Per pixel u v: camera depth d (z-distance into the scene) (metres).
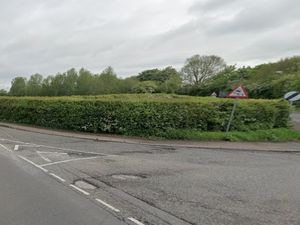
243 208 7.12
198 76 78.81
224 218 6.50
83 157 12.98
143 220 6.29
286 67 62.50
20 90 62.09
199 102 19.42
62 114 22.52
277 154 15.06
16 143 16.66
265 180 9.69
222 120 19.52
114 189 8.41
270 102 21.14
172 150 15.23
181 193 8.12
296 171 11.15
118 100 20.34
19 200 7.39
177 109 18.97
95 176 9.80
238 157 13.81
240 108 19.97
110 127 19.97
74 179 9.40
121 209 6.88
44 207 6.95
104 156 13.28
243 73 70.25
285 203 7.54
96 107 20.53
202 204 7.31
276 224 6.27
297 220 6.50
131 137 19.00
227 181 9.44
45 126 23.89
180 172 10.51
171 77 84.38
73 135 19.77
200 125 19.31
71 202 7.30
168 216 6.53
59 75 64.12
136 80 75.06
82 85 64.25
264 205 7.36
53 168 10.82
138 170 10.70
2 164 11.30
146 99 20.95
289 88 46.53
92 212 6.68
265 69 66.19
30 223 6.07
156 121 18.80
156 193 8.09
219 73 76.06
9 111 27.80
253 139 18.80
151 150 15.09
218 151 15.36
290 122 22.75
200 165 11.78
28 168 10.74
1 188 8.33
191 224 6.15
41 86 63.41
